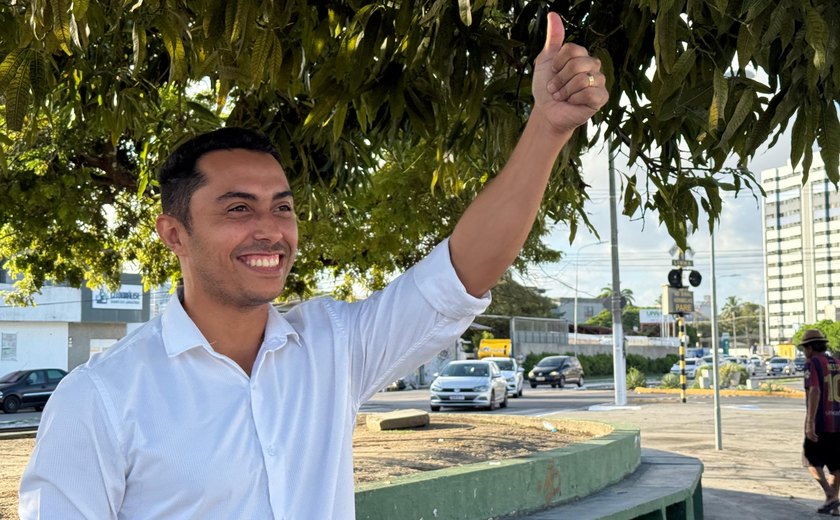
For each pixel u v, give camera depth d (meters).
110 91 4.25
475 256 1.84
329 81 2.99
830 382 8.88
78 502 1.60
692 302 28.08
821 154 2.41
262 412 1.70
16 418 25.94
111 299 39.94
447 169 4.43
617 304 25.23
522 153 1.75
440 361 52.25
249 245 1.74
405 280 1.93
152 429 1.63
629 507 5.81
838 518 8.74
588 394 34.91
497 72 3.66
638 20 2.67
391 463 6.52
